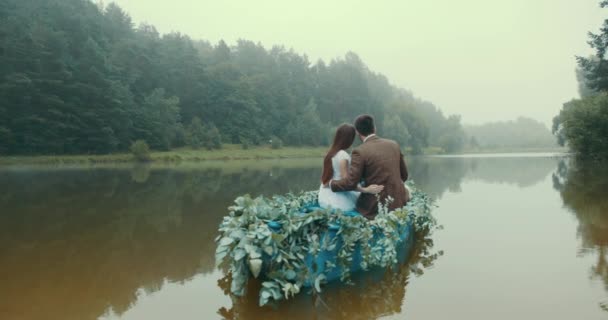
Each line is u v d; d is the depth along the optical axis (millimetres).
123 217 6816
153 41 69812
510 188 11164
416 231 5473
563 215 6512
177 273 3736
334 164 3918
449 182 13430
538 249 4383
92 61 45750
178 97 65438
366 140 4234
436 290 3160
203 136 61781
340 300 2971
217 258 2939
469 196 9477
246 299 3033
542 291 3092
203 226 6012
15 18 44250
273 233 2863
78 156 40812
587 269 3623
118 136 46969
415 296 3029
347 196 3973
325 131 83875
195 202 8750
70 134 42031
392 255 3641
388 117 94750
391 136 90500
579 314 2641
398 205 4090
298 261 3049
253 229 2932
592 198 8414
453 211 7203
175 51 74625
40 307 2865
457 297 3002
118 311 2801
